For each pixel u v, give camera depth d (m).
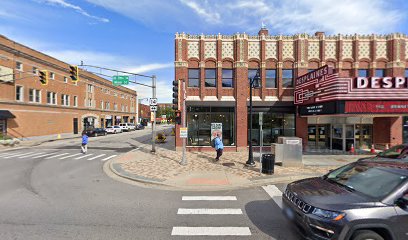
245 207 6.19
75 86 37.12
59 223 5.11
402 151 10.29
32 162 12.99
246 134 16.52
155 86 16.84
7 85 24.53
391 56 16.39
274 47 16.83
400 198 3.62
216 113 16.81
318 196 4.15
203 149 16.70
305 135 16.56
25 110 26.95
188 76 16.84
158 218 5.44
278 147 11.45
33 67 28.14
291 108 16.70
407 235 3.51
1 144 20.89
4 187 7.98
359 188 4.35
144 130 52.69
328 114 12.86
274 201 6.68
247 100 16.67
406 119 16.42
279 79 16.69
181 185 8.11
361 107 12.09
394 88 12.05
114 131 41.28
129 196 7.07
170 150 17.41
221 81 16.70
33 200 6.63
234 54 16.75
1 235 4.53
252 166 11.20
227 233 4.71
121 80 16.55
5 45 24.06
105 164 12.42
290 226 4.77
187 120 16.78
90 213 5.70
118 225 5.04
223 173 9.84
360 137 16.98
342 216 3.56
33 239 4.38
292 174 9.62
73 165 12.14
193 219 5.39
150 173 9.84
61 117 33.41
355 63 16.45
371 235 3.54
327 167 11.13
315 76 13.74
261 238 4.51
